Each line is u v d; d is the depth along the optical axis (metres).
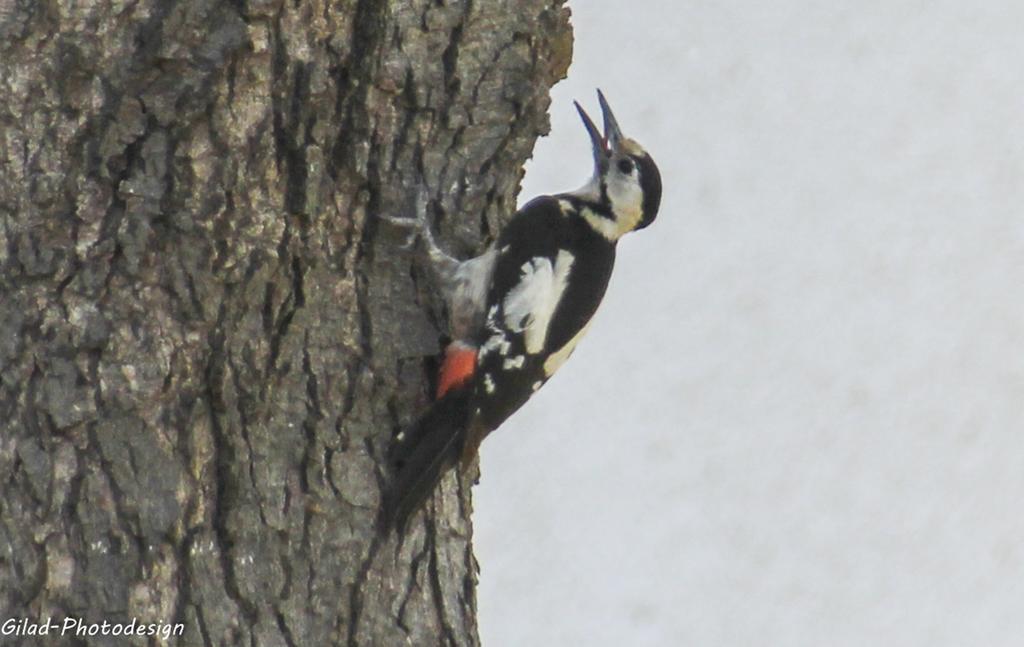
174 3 7.91
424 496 8.70
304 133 8.40
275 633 8.29
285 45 8.25
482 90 9.13
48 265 7.82
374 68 8.68
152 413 7.95
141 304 7.94
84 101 7.85
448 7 8.90
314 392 8.55
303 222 8.45
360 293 8.84
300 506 8.44
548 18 9.44
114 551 7.87
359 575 8.65
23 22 7.79
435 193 9.12
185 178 8.01
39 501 7.79
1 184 7.82
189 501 8.04
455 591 9.25
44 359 7.82
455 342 9.29
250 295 8.24
